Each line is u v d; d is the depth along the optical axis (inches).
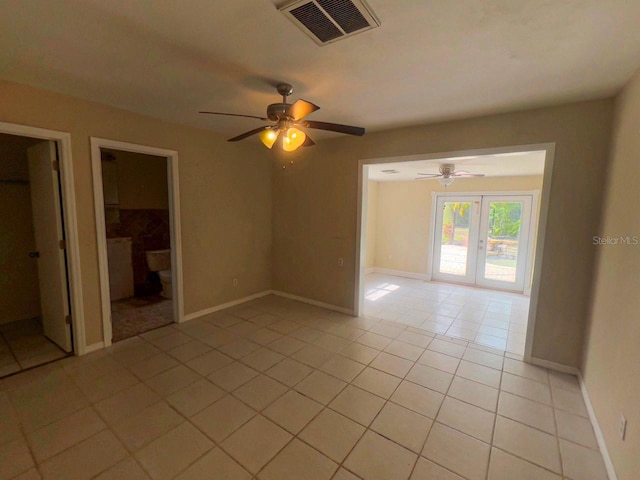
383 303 186.1
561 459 70.4
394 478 64.7
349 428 78.7
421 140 131.0
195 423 79.6
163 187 201.6
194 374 102.1
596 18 57.5
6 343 121.3
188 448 71.5
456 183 243.0
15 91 92.5
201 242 151.7
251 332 136.3
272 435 75.9
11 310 140.7
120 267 179.5
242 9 56.8
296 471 65.9
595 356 87.6
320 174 165.0
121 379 98.6
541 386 98.9
